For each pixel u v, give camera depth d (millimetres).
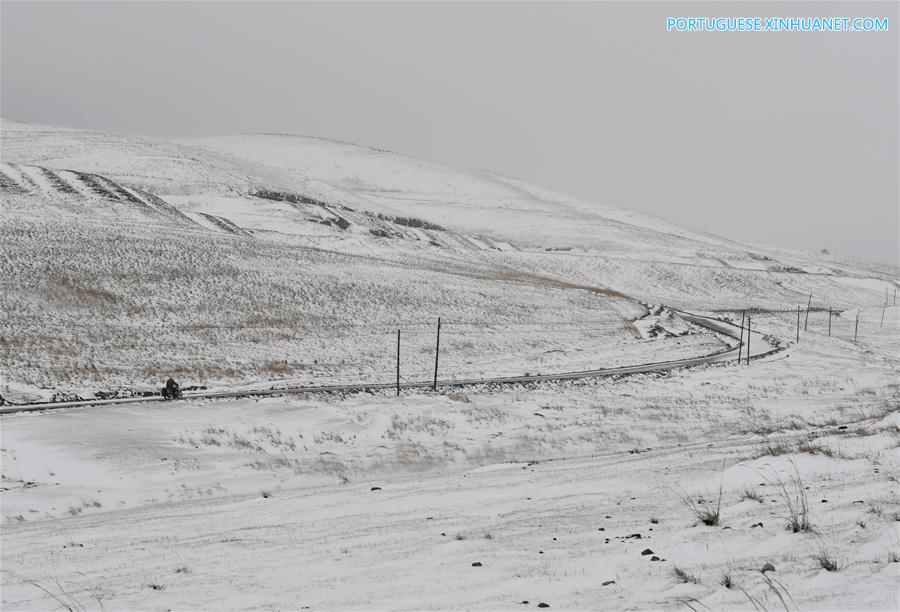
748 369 58000
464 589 7004
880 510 7785
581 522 10023
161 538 12664
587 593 6402
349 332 62375
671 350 69938
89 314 54594
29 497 21297
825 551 6562
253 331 58188
